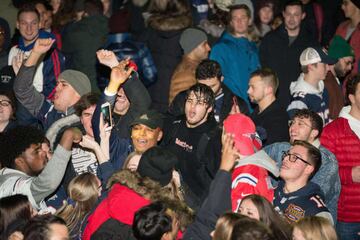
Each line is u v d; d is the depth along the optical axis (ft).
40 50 66.85
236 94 77.25
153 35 83.87
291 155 54.54
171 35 83.20
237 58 80.69
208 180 59.16
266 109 68.64
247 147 54.08
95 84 82.17
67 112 66.80
